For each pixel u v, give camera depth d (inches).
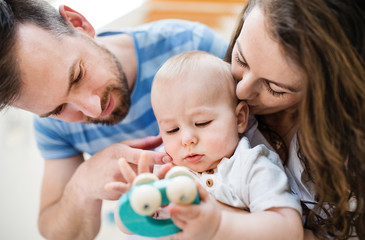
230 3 96.1
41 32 30.9
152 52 45.2
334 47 24.7
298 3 24.8
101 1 85.5
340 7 25.0
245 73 29.1
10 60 28.6
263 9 26.1
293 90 27.1
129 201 21.5
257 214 26.1
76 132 46.1
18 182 85.7
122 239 78.3
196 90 31.8
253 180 29.1
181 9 96.4
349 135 26.7
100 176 35.3
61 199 42.6
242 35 27.5
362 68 25.7
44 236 46.1
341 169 27.0
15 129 86.6
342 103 26.2
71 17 38.9
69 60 32.0
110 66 38.5
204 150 31.6
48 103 31.7
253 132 35.1
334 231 29.9
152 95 33.9
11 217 83.9
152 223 22.5
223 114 32.0
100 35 46.2
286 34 24.7
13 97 30.5
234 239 24.1
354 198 30.5
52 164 47.8
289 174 33.2
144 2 91.6
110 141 47.4
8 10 29.0
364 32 25.5
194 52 35.2
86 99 34.0
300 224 26.9
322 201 28.8
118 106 40.8
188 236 22.8
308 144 27.1
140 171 24.5
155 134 47.3
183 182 20.8
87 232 43.2
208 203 23.3
